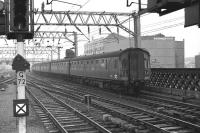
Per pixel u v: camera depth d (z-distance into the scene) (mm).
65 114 13625
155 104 16016
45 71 60938
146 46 63219
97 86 29062
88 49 78000
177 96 18938
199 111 13805
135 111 14055
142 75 21859
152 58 63156
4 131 9992
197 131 9812
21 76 6922
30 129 10289
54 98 19719
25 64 6895
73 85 33688
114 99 19562
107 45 63094
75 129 10250
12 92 24312
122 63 21594
